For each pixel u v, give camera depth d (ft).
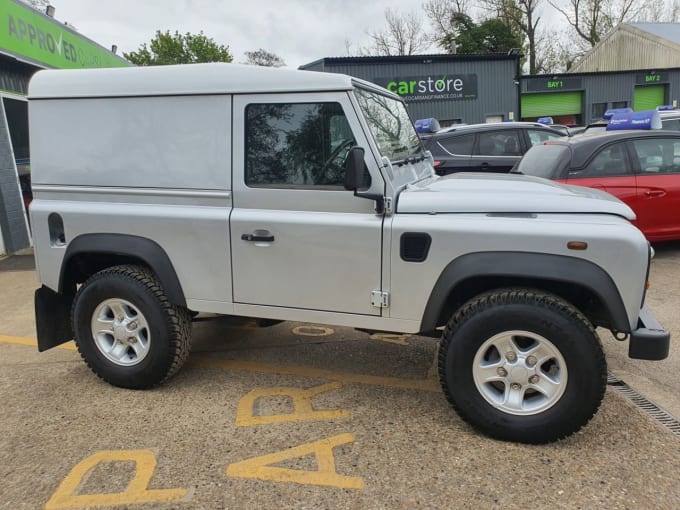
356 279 9.97
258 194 10.36
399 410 10.77
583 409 8.86
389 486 8.31
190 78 10.44
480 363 9.34
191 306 11.09
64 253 11.55
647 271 8.82
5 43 26.20
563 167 20.24
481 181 11.51
